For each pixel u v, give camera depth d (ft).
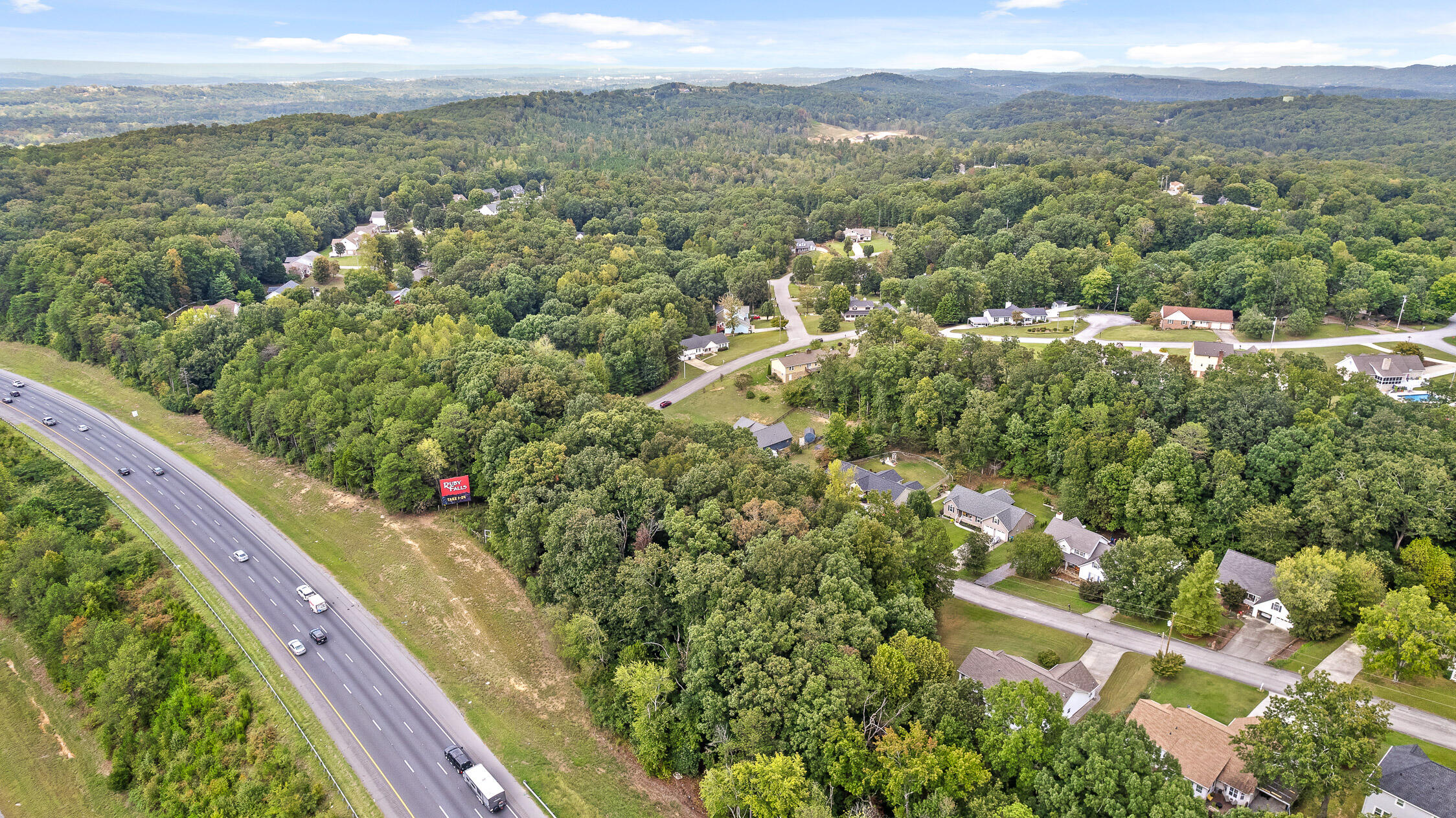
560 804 240.32
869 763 220.43
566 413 414.41
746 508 305.53
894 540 296.30
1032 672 254.68
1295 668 274.98
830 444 478.18
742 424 524.93
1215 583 306.14
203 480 428.97
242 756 260.62
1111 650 295.69
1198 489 358.02
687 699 252.21
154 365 517.96
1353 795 209.36
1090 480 387.14
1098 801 193.06
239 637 308.19
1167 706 242.58
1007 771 213.05
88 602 321.32
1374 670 261.44
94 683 292.20
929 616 272.92
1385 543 322.34
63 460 438.81
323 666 294.46
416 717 272.31
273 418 441.68
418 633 312.91
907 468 471.21
